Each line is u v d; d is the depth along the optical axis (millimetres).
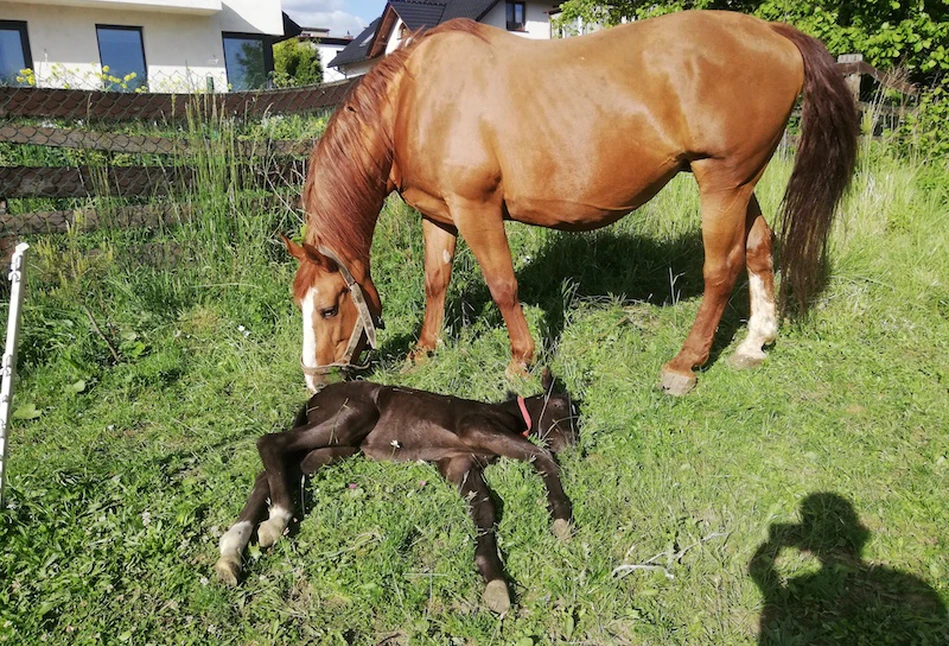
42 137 4195
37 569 2102
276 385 3314
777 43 2775
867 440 2670
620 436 2736
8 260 4082
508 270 3145
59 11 13508
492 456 2576
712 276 2990
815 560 2066
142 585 2043
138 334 3854
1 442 2232
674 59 2678
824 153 2904
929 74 7727
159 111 4828
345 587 2002
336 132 3025
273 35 16219
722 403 2979
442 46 2975
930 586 1948
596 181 2895
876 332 3666
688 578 2012
